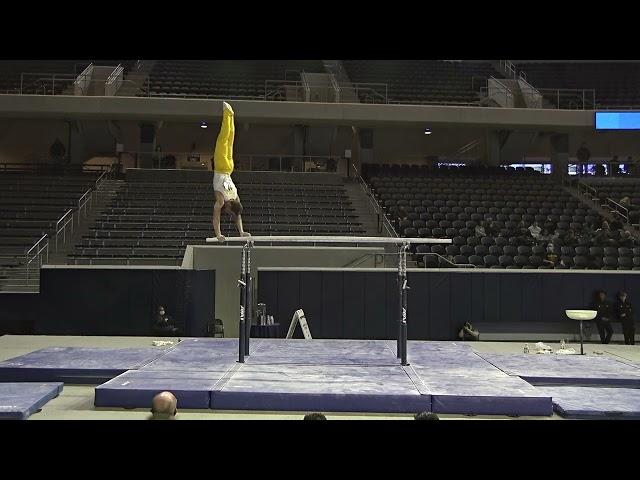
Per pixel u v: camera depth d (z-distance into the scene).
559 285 14.87
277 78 28.62
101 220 18.62
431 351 9.96
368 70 30.66
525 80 28.39
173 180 22.44
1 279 15.68
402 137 27.52
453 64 32.31
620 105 27.45
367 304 14.73
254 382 7.25
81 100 21.42
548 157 30.48
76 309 14.26
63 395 7.62
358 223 19.19
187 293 14.34
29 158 27.70
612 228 19.38
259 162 28.08
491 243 17.67
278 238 8.49
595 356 9.95
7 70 27.72
